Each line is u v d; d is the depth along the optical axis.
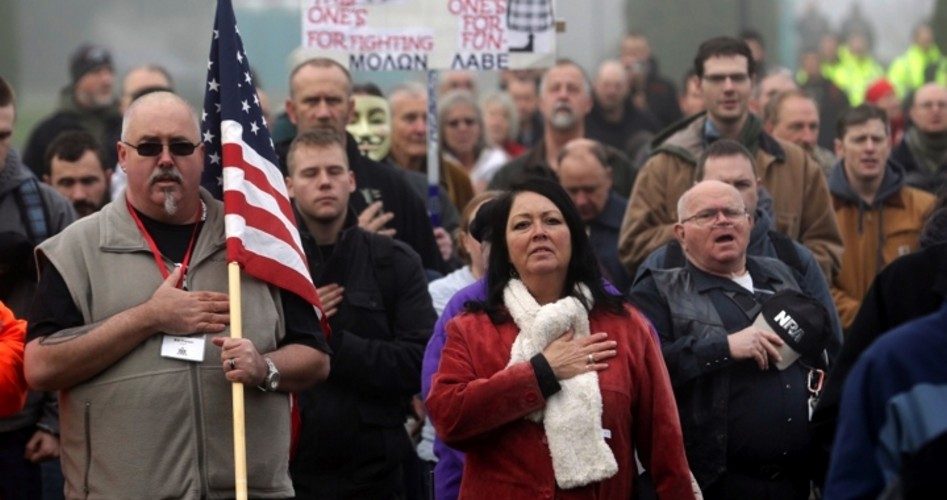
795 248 29.34
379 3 35.00
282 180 24.73
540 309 23.09
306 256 28.16
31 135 45.00
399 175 33.41
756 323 26.17
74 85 46.59
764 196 31.56
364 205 32.72
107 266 23.31
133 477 22.86
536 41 35.22
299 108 33.06
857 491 18.05
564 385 22.62
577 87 40.81
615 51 76.31
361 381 27.38
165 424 22.89
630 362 23.09
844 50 68.88
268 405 23.50
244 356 22.58
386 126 38.53
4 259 27.80
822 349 26.19
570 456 22.45
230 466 23.06
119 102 47.56
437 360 25.08
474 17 35.12
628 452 22.94
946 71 69.00
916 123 42.16
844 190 35.97
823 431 21.70
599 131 52.44
